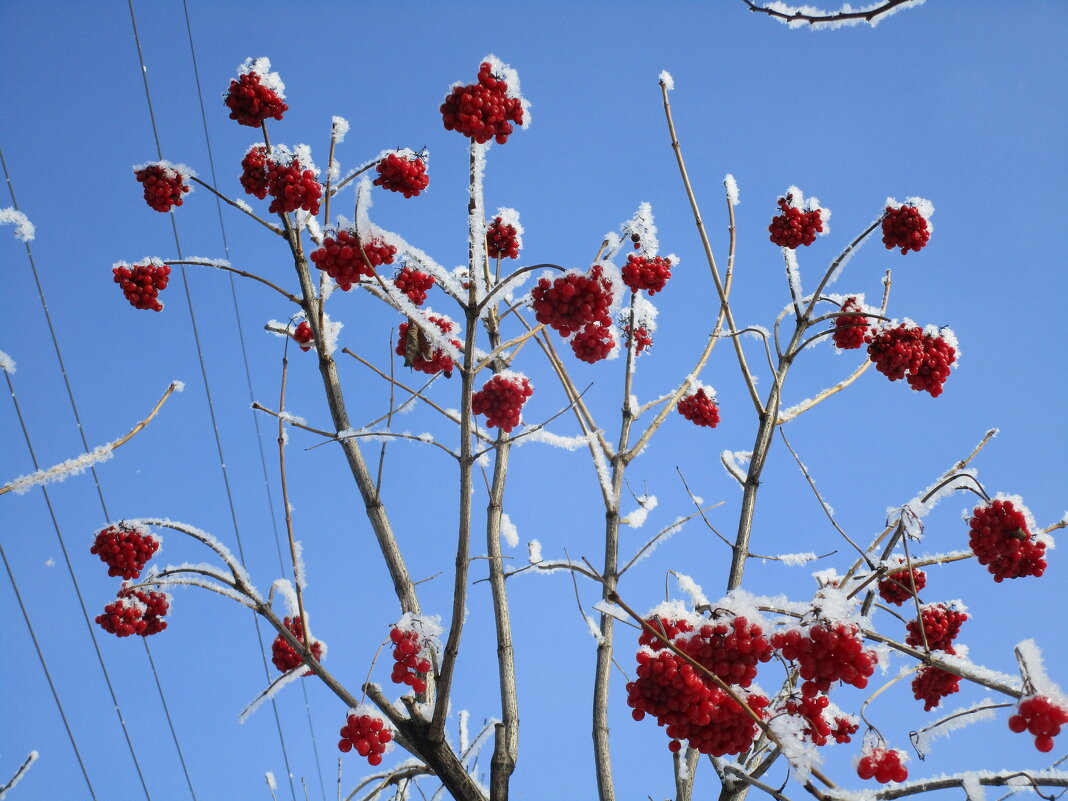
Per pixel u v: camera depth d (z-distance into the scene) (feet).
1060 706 8.77
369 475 14.49
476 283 12.23
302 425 14.47
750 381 16.99
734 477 17.49
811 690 9.82
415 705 13.25
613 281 11.19
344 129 15.61
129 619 15.02
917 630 13.93
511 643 15.89
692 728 10.13
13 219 14.93
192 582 13.91
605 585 15.38
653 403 19.02
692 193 17.04
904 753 10.72
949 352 15.79
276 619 13.93
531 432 13.08
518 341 13.28
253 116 14.11
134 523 14.85
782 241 18.08
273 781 20.13
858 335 17.85
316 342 15.10
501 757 14.34
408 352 14.21
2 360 14.25
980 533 12.19
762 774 12.24
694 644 9.98
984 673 9.77
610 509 17.08
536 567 16.42
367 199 12.11
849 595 13.20
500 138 11.94
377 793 16.20
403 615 13.42
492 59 11.98
